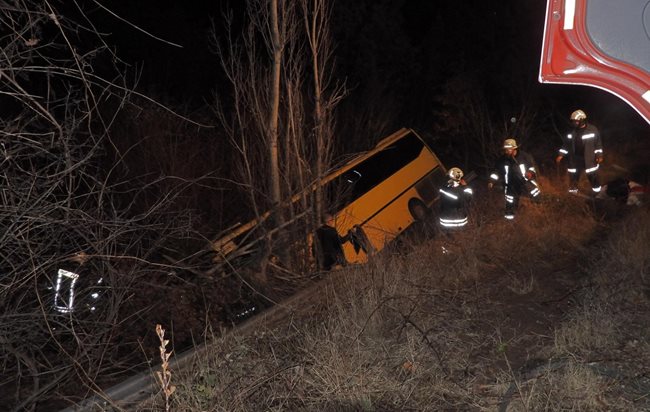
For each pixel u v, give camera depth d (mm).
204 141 11906
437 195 12781
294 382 4930
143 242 7711
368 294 6570
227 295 8578
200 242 9281
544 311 6875
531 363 5527
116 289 6020
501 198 12930
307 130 10883
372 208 11508
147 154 10430
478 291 7352
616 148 18344
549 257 9375
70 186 4910
